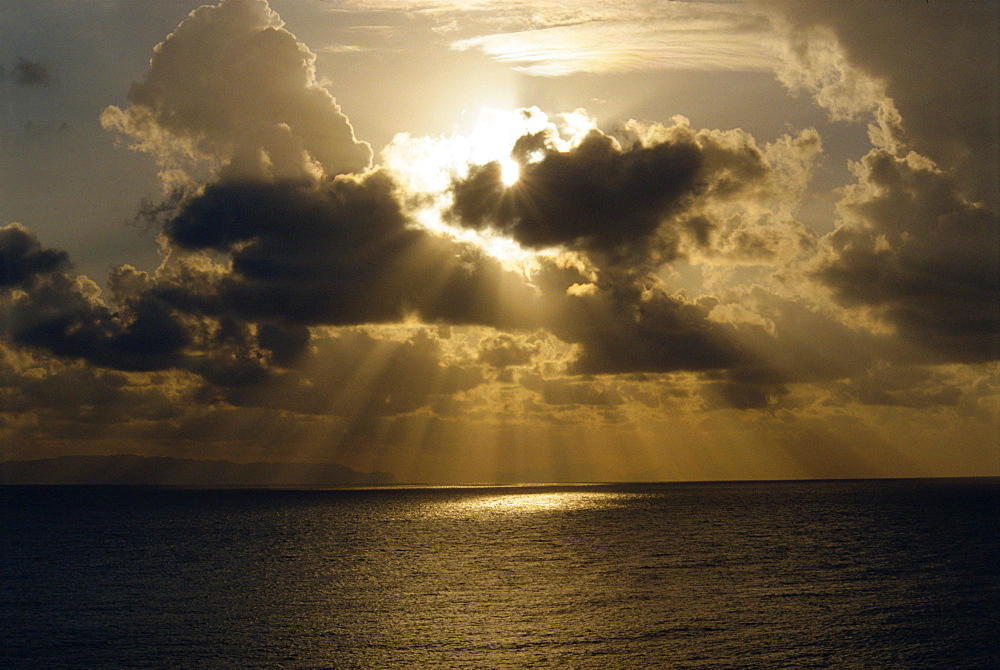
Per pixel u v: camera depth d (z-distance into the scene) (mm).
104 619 53906
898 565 76000
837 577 68750
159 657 43625
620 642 45438
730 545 96438
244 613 55688
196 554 93375
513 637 47062
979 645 44062
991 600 56875
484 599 60312
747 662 41188
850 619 50750
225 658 43344
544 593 62719
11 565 83125
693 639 45906
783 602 56875
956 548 89500
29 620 53625
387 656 43344
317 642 46656
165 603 60031
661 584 66375
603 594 61656
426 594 63156
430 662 42031
